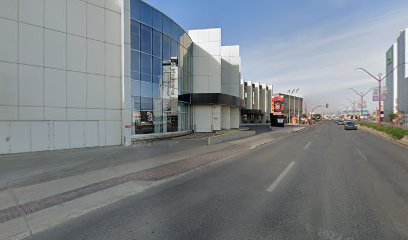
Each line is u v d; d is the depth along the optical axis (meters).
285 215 4.79
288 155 12.45
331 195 5.98
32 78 13.09
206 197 5.98
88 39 15.30
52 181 7.44
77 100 14.80
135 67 19.00
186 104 27.55
